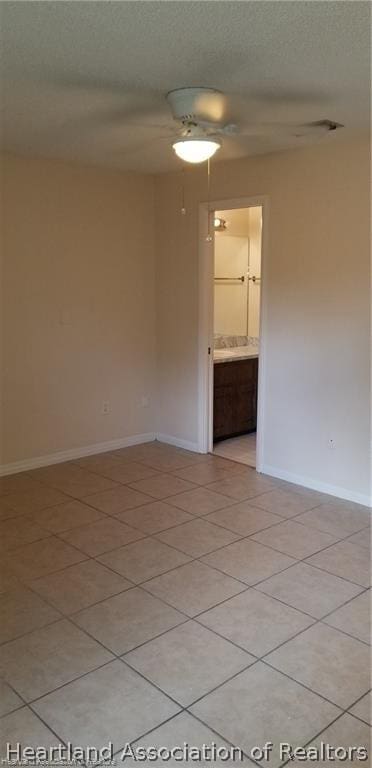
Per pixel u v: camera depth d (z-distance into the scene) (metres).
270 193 4.29
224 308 6.09
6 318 4.46
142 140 3.81
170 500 4.12
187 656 2.44
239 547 3.40
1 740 2.01
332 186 3.91
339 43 2.24
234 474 4.69
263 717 2.11
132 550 3.36
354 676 2.32
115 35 2.17
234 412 5.75
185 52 2.33
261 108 3.05
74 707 2.16
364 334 3.88
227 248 5.99
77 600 2.85
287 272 4.27
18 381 4.61
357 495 4.07
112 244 5.04
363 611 2.75
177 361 5.34
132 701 2.19
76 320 4.90
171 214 5.12
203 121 2.95
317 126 3.39
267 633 2.59
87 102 2.99
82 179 4.74
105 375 5.19
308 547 3.40
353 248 3.86
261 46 2.27
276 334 4.42
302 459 4.40
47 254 4.62
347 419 4.05
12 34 2.16
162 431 5.64
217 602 2.83
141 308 5.36
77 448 5.10
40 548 3.38
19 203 4.41
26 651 2.47
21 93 2.85
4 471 4.64
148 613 2.74
